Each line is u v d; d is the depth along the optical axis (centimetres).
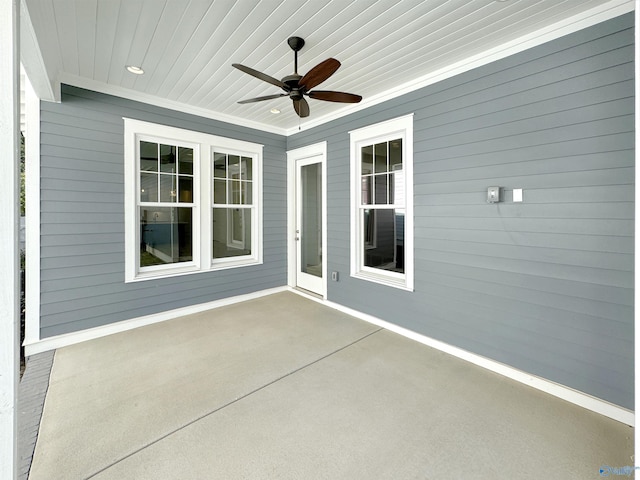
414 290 324
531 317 243
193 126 395
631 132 196
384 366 271
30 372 257
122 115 338
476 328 276
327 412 209
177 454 173
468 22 223
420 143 311
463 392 233
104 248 333
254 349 302
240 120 440
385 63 281
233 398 223
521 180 243
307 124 458
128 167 344
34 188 293
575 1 202
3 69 110
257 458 171
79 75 305
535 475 161
